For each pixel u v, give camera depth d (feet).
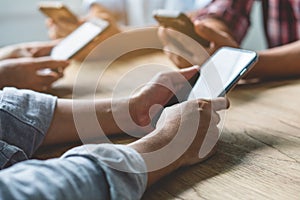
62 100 1.86
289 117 1.99
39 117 1.71
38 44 3.58
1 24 5.27
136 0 5.21
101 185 1.17
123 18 5.25
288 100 2.26
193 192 1.33
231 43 2.72
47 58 2.99
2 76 2.68
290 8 3.51
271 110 2.11
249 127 1.88
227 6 3.44
